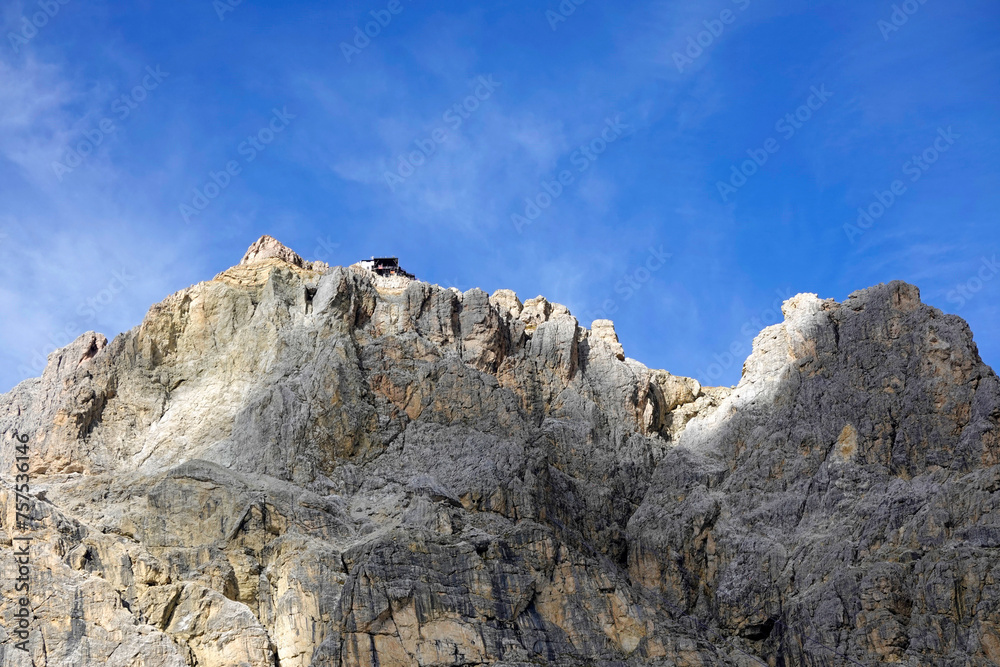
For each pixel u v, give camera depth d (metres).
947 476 105.56
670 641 98.00
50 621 89.62
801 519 108.06
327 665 91.19
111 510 102.06
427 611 95.12
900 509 102.81
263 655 92.12
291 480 105.94
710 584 107.19
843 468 109.12
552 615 98.81
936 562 97.44
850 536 103.69
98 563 94.56
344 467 108.38
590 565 101.75
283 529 100.00
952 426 108.56
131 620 90.94
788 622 100.06
